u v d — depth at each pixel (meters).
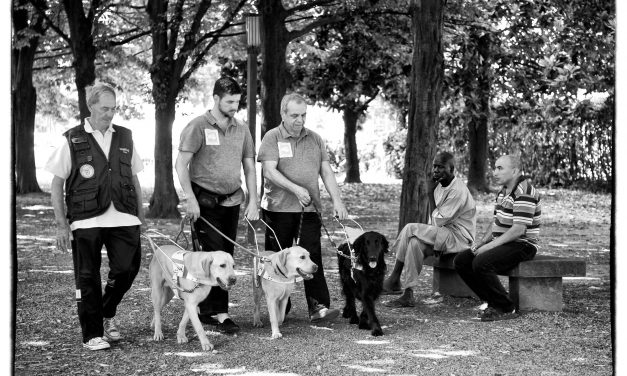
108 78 24.83
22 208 18.30
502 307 6.73
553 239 12.92
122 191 5.43
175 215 16.05
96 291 5.42
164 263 5.71
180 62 15.80
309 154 6.50
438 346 5.64
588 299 7.53
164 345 5.66
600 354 5.34
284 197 6.47
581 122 23.86
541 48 20.66
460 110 22.28
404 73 20.25
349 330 6.26
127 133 5.57
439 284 7.88
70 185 5.36
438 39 11.65
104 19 20.44
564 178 24.56
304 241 6.48
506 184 6.86
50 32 22.00
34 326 6.30
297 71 22.86
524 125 24.84
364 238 6.05
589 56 19.14
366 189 25.06
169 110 15.89
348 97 23.89
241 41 20.14
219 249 6.16
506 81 21.44
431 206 7.62
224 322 6.07
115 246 5.45
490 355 5.36
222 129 6.16
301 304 7.50
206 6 15.41
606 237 13.22
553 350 5.48
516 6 19.11
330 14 17.92
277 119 14.30
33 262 10.18
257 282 6.14
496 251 6.64
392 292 7.60
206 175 6.13
